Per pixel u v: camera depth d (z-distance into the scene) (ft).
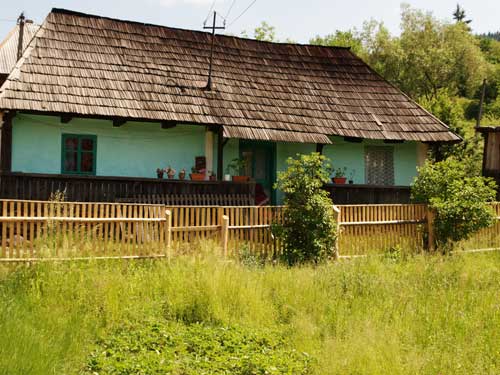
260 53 63.67
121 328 24.32
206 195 46.91
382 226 41.32
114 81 49.88
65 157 48.60
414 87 148.25
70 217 30.42
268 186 58.90
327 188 52.80
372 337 23.56
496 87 175.73
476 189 44.16
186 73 55.31
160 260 32.01
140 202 44.32
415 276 34.24
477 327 26.09
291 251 37.09
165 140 52.26
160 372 20.29
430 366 21.62
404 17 154.51
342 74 65.21
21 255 29.01
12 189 40.57
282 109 55.47
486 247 45.34
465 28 164.76
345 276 31.94
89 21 55.88
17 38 91.15
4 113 43.62
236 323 25.89
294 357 22.39
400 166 62.34
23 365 19.19
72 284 26.63
